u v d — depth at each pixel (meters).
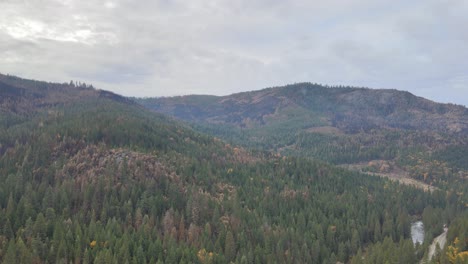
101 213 168.00
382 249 156.88
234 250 154.62
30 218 146.50
